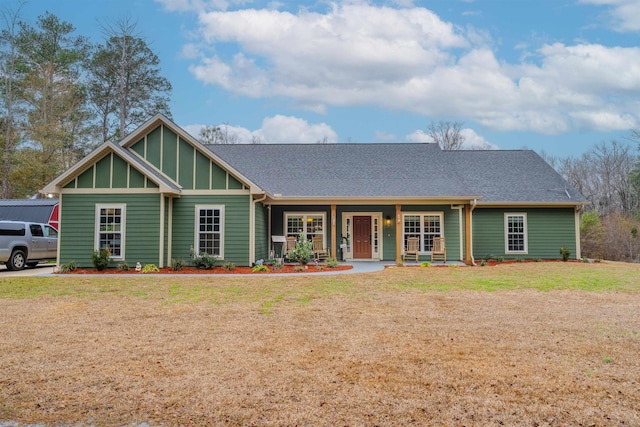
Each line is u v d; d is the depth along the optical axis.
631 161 39.66
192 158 14.91
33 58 30.08
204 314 7.29
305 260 15.66
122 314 7.29
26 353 5.04
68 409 3.57
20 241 15.13
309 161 20.17
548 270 14.13
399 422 3.33
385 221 18.55
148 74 33.00
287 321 6.76
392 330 6.17
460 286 10.52
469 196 17.11
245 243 14.75
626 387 4.02
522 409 3.56
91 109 32.66
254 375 4.30
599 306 8.05
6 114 29.03
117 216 14.23
